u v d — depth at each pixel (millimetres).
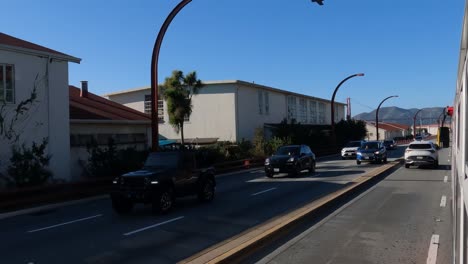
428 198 14250
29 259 8047
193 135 44406
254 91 47531
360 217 10992
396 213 11531
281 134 44625
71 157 22984
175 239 9281
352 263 7039
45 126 20359
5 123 18672
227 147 32906
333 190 17109
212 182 15445
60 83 21094
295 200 14570
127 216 12867
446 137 9227
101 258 7934
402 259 7246
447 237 8773
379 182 19328
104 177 20094
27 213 14547
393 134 121000
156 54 20062
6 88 18906
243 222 10984
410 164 27078
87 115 24875
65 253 8406
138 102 47250
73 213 14070
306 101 64375
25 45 20078
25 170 17500
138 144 28266
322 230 9516
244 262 7211
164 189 12992
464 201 2965
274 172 24016
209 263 6508
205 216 12125
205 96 44188
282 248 8047
